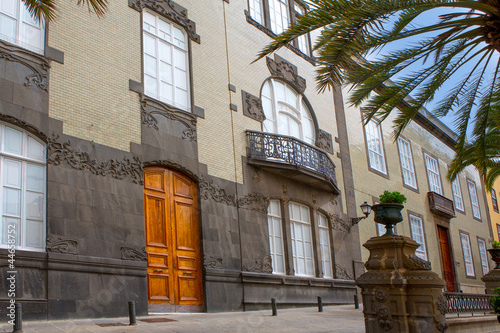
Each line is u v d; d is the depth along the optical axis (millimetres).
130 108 12562
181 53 14703
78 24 11992
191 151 13789
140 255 11609
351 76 10773
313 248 17094
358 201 20297
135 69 13016
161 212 12727
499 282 15258
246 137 15781
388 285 8516
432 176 28219
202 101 14680
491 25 9477
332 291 17156
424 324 8281
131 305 9859
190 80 14539
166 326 9719
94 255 10727
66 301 9961
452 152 32219
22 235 9875
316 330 10016
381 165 23188
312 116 19281
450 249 27328
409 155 26172
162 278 12258
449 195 29719
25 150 10375
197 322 10508
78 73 11648
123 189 11758
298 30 9750
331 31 9977
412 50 10344
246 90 16469
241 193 14938
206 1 16062
